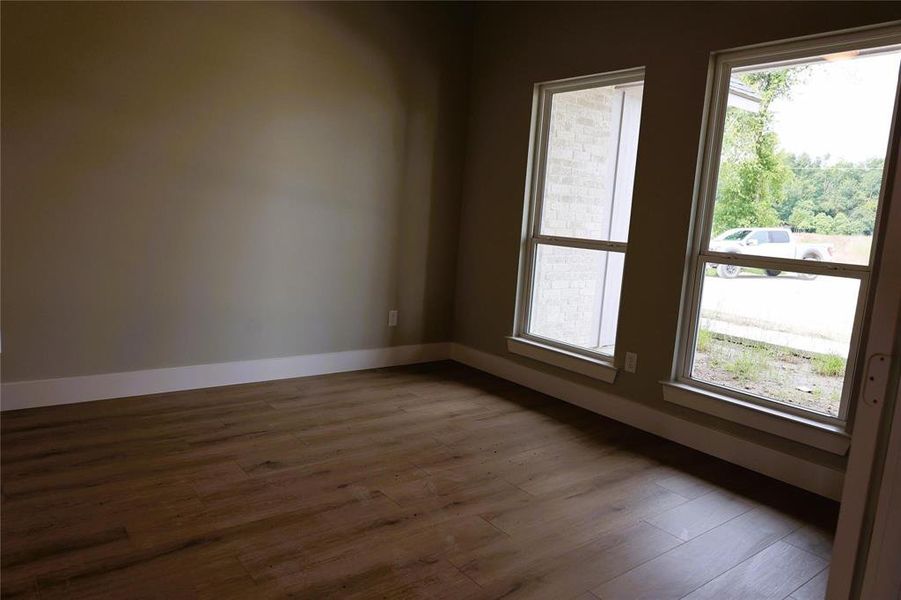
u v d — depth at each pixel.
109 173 3.37
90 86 3.26
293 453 2.96
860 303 2.70
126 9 3.31
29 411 3.26
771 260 3.02
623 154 3.75
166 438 3.04
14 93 3.06
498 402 3.95
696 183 3.28
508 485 2.76
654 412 3.51
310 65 3.97
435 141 4.63
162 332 3.66
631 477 2.93
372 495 2.59
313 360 4.29
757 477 3.00
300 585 1.95
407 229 4.60
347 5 4.08
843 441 2.72
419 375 4.48
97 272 3.40
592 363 3.82
